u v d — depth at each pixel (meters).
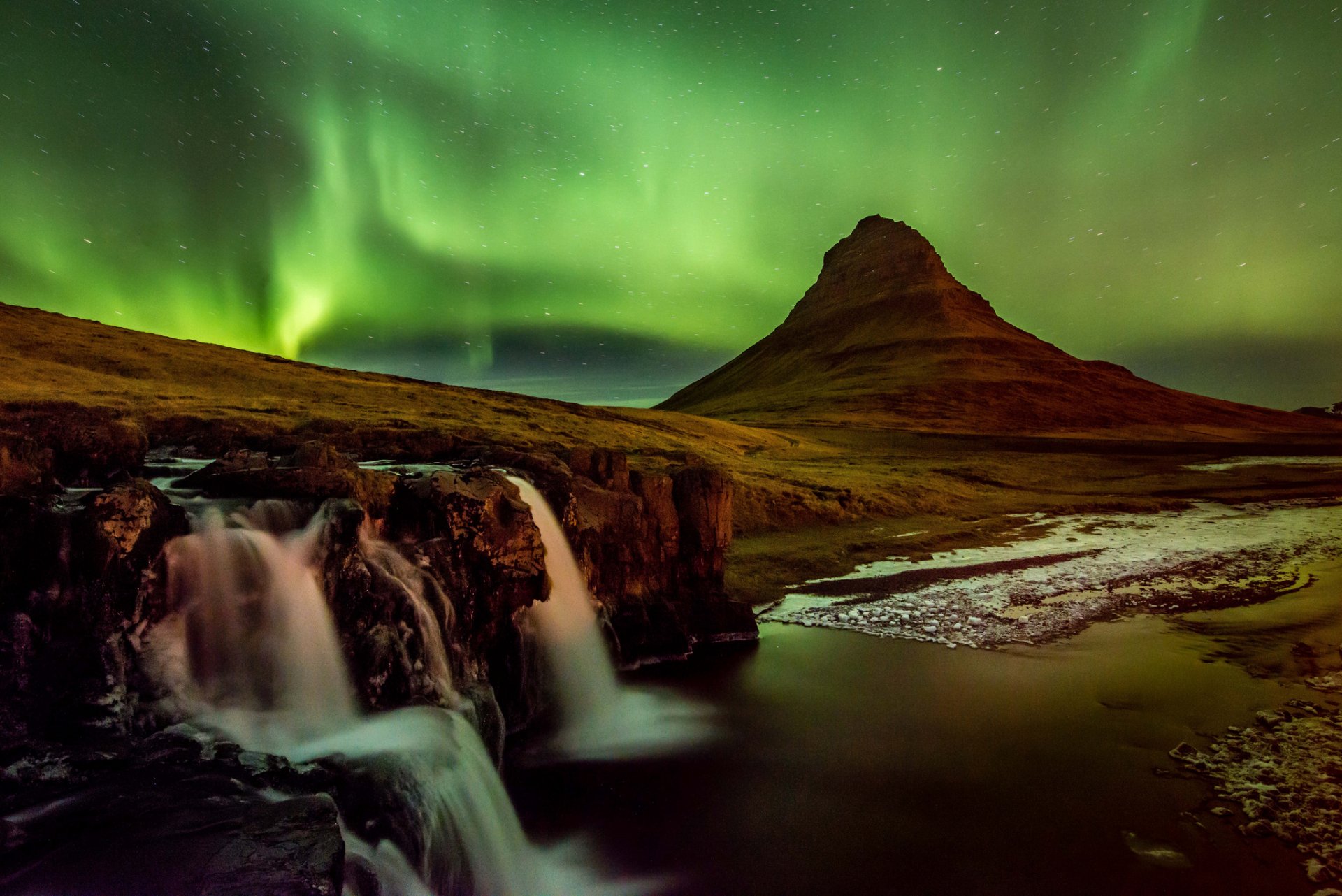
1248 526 44.56
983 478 67.69
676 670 19.58
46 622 9.59
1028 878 10.40
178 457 22.75
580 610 18.42
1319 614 23.25
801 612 25.03
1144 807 11.99
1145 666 18.89
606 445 57.75
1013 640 21.44
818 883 10.55
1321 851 10.49
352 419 43.28
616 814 12.56
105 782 8.13
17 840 6.99
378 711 11.76
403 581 13.58
